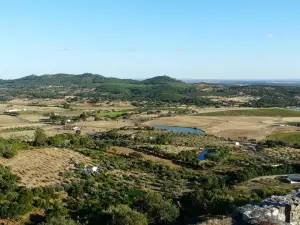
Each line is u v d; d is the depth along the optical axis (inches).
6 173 2640.3
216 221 1179.9
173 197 2281.0
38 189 2342.5
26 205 2050.9
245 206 1246.3
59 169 3080.7
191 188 2770.7
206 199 1830.7
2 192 2236.7
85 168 3179.1
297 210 1238.3
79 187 2475.4
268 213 1175.0
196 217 1692.9
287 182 2935.5
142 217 1583.4
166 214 1697.8
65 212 2037.4
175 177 3149.6
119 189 2659.9
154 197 1850.4
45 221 1918.1
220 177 3041.3
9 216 1950.1
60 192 2440.9
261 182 2910.9
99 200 2337.6
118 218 1578.5
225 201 1663.4
